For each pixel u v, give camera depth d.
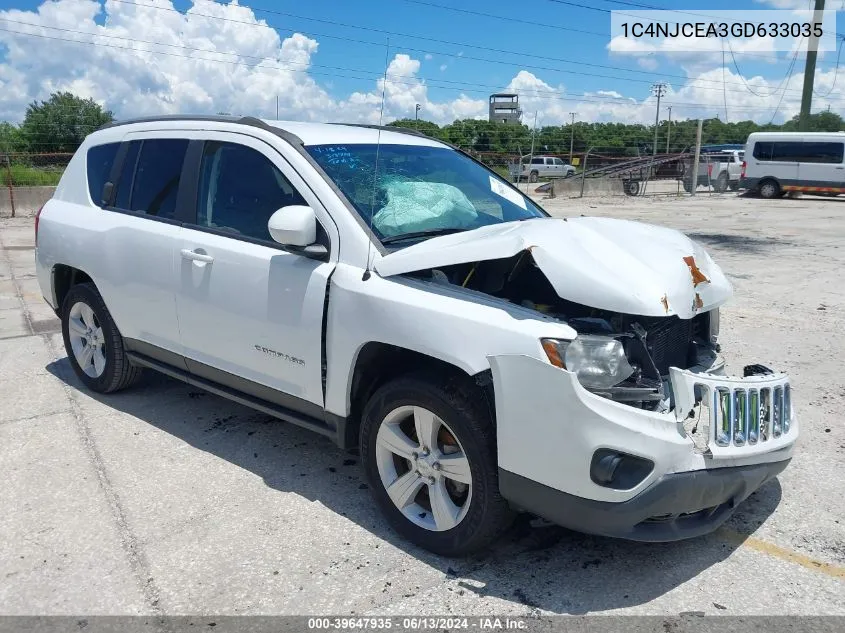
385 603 2.88
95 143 5.09
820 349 6.27
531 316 2.87
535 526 3.35
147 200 4.51
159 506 3.64
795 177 26.08
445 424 3.04
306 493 3.78
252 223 3.86
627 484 2.68
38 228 5.29
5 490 3.79
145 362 4.68
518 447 2.80
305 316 3.47
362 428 3.39
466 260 3.00
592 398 2.66
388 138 4.25
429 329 3.00
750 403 2.93
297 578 3.05
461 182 4.17
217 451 4.28
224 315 3.89
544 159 40.31
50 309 7.82
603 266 2.96
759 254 11.82
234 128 4.07
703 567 3.13
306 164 3.64
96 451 4.27
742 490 2.94
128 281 4.49
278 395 3.75
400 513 3.30
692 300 3.08
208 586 3.00
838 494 3.75
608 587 2.99
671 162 31.41
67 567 3.13
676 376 2.79
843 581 3.02
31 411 4.89
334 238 3.44
